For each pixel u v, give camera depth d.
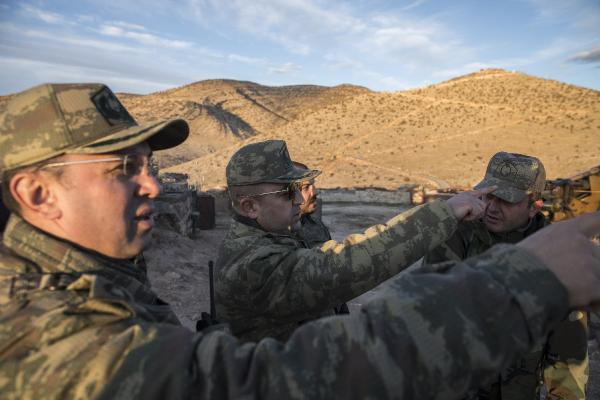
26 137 0.97
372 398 0.66
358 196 32.25
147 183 1.11
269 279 1.67
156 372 0.72
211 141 116.88
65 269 0.97
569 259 0.75
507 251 0.79
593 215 0.82
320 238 4.05
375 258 1.54
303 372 0.69
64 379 0.72
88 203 1.01
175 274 9.07
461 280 0.74
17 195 0.99
